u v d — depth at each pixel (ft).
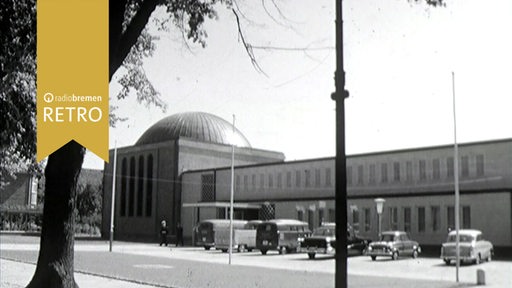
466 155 148.36
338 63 29.30
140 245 170.60
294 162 193.77
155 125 254.68
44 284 36.52
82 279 64.13
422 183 156.04
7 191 241.14
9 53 37.91
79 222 281.13
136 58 51.67
